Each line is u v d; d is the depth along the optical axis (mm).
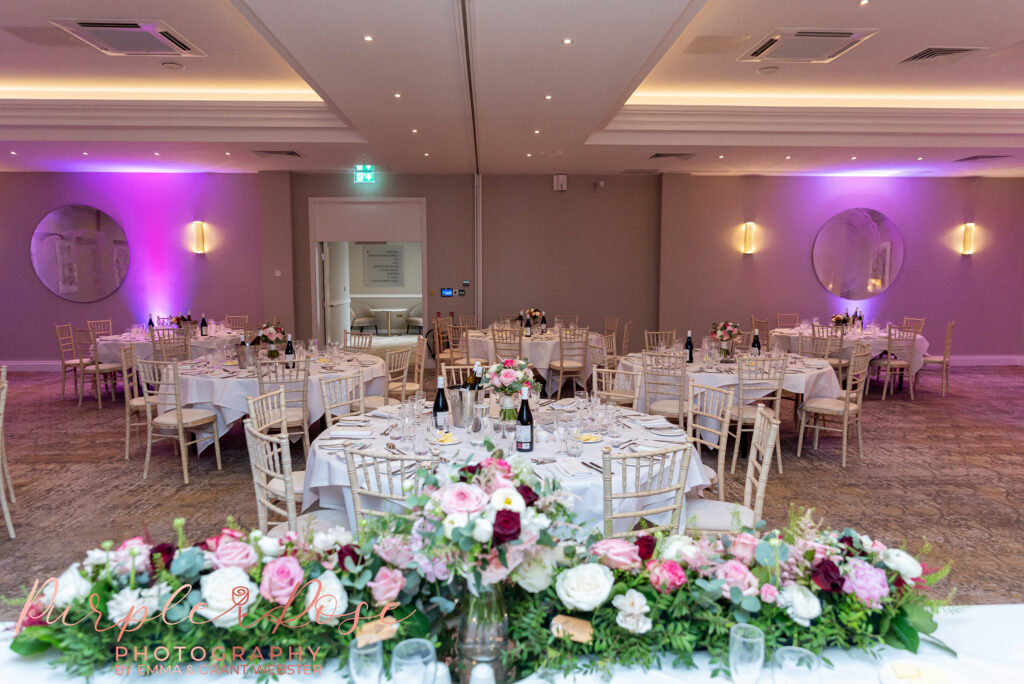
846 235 10578
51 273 10070
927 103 7590
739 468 4926
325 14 4203
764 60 6027
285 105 7129
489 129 7207
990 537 3682
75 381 8078
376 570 1312
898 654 1314
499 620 1263
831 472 4879
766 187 10492
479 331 8820
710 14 4898
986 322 10797
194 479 4656
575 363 7633
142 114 7168
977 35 5355
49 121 7113
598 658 1278
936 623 1301
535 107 6332
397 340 13711
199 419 4730
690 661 1263
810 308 10703
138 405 5277
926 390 8539
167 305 10273
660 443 2938
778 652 1122
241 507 4090
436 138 7621
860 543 1406
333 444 2926
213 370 5309
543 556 1286
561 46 4723
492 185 10289
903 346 7961
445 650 1315
